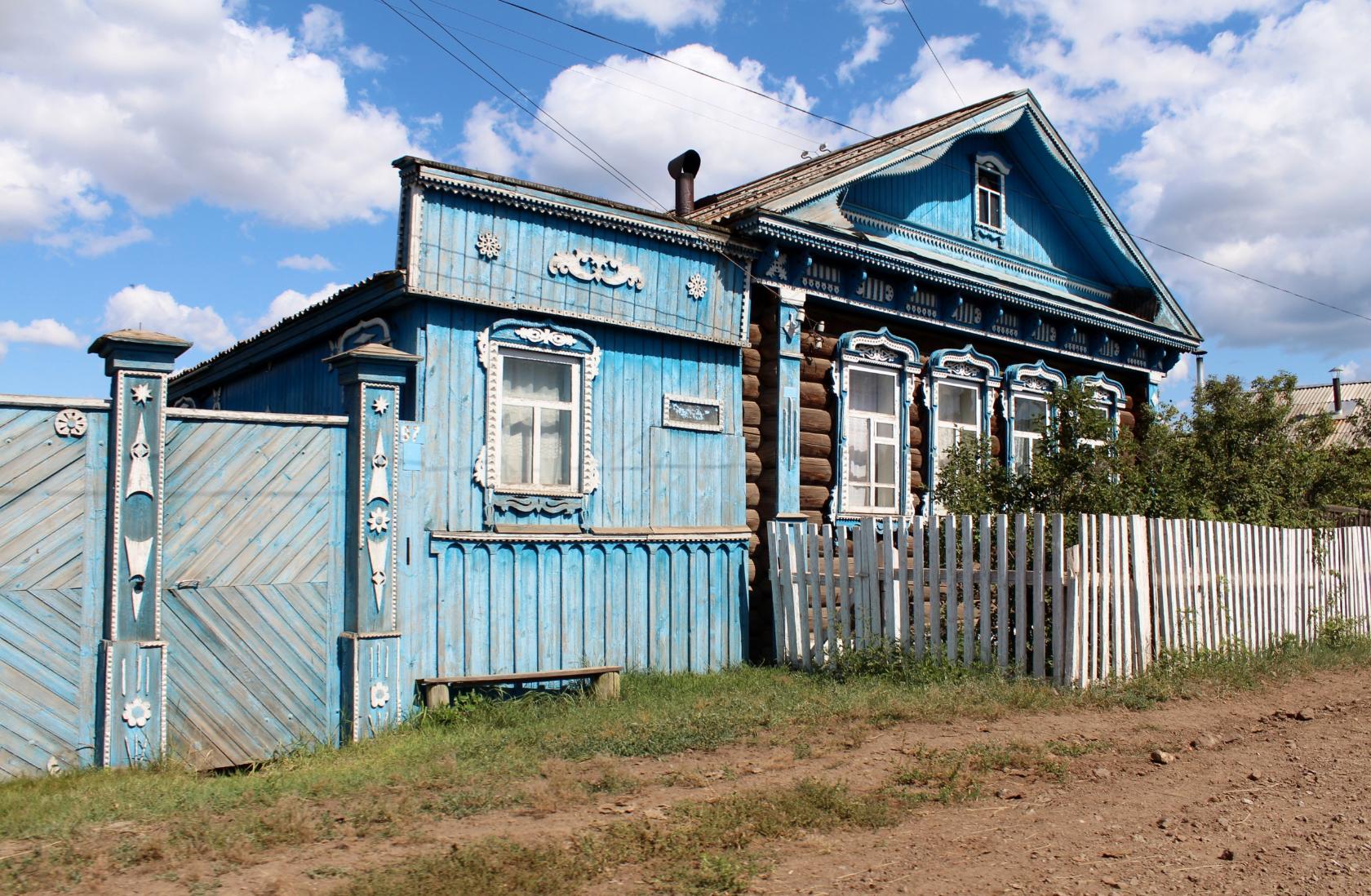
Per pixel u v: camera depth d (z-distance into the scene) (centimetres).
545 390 1030
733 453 1169
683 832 553
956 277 1374
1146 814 594
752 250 1172
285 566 810
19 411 704
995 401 1516
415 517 880
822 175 1221
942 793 630
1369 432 2206
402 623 866
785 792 622
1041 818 589
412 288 915
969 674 971
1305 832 558
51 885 482
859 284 1284
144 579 732
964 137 1469
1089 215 1627
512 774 681
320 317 1105
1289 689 1012
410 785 652
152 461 739
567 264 1026
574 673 930
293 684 809
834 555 1133
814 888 482
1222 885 482
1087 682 954
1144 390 1802
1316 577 1306
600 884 486
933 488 1371
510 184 971
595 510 1038
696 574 1118
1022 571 972
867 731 804
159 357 745
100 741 716
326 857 525
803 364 1247
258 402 1377
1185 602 1078
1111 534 989
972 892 475
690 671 1094
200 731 763
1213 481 1292
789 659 1123
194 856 520
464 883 473
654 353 1105
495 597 948
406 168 921
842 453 1273
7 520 696
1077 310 1569
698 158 1420
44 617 705
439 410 934
